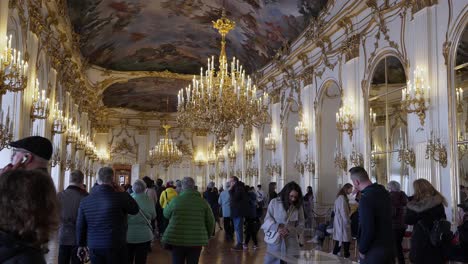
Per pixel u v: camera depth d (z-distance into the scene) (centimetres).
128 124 3338
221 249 1122
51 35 1403
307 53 1695
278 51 1944
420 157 1002
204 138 3422
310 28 1612
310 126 1670
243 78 1249
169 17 2055
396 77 1123
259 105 1284
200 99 1229
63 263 598
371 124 1234
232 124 1255
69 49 1670
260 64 2225
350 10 1300
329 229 955
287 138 1927
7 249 164
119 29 2092
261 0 1714
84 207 517
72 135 1777
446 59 934
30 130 1134
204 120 1248
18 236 169
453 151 909
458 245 542
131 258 661
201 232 596
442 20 960
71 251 602
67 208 593
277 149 2006
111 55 2345
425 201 554
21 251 167
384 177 1159
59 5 1373
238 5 1845
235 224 1123
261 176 2198
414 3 1037
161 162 3059
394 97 1129
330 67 1505
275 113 2036
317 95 1616
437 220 546
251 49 2175
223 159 2877
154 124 3381
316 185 1587
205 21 2081
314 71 1648
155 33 2214
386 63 1172
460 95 901
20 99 1054
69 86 1800
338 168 1429
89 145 2572
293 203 609
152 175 3319
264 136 2217
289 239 602
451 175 906
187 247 588
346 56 1377
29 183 174
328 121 1609
